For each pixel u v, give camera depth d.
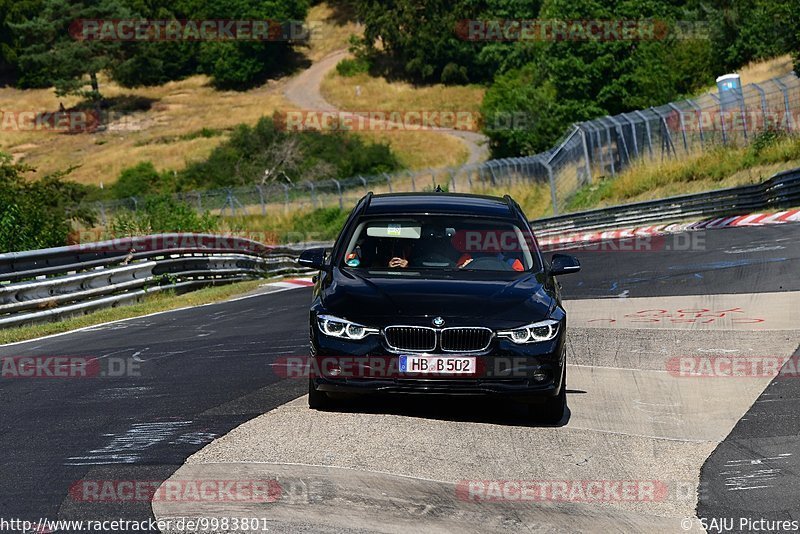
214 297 68.19
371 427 26.11
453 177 195.88
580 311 49.78
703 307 48.12
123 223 98.38
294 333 45.66
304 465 22.81
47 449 24.16
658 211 123.50
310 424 26.30
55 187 109.50
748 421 27.88
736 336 40.34
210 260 83.31
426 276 28.38
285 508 19.95
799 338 39.06
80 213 110.44
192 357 38.62
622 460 24.27
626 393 31.59
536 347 26.11
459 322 25.88
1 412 28.45
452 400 29.83
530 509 20.64
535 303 26.94
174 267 74.94
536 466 23.58
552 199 160.38
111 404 29.41
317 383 26.55
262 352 39.72
